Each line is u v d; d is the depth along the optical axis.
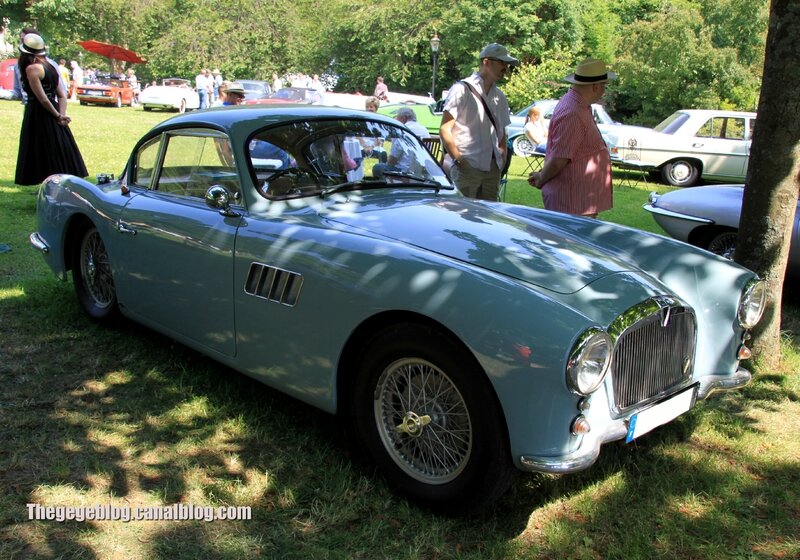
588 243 3.06
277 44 39.25
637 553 2.34
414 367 2.49
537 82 24.17
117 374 3.58
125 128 16.56
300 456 2.88
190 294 3.28
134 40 39.75
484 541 2.39
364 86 40.00
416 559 2.29
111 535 2.35
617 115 26.03
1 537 2.31
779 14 3.55
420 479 2.53
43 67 6.79
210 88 26.20
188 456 2.85
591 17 33.44
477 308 2.25
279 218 3.02
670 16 21.77
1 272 5.18
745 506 2.66
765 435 3.22
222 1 38.47
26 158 6.97
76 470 2.72
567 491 2.71
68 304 4.55
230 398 3.33
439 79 37.84
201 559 2.26
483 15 32.38
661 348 2.54
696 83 21.53
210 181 3.32
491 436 2.26
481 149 5.09
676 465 2.93
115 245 3.75
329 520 2.47
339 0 42.78
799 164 3.73
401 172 3.63
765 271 3.86
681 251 3.07
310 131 3.43
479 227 2.92
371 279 2.51
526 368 2.15
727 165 12.85
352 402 2.70
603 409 2.33
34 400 3.26
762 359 3.94
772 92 3.63
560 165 4.48
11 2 37.28
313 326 2.69
